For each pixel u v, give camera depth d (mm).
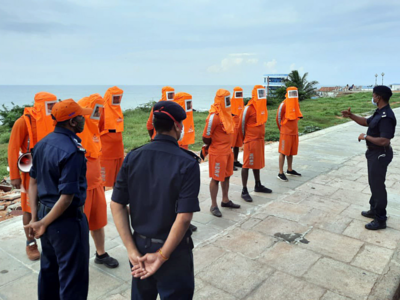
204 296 3057
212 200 4941
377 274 3369
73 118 2527
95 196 3463
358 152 9141
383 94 4109
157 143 2008
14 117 14875
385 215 4363
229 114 4828
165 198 1922
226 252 3836
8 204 5805
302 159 8359
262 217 4809
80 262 2527
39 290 2648
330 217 4777
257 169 5758
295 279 3309
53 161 2379
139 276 1920
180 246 2016
